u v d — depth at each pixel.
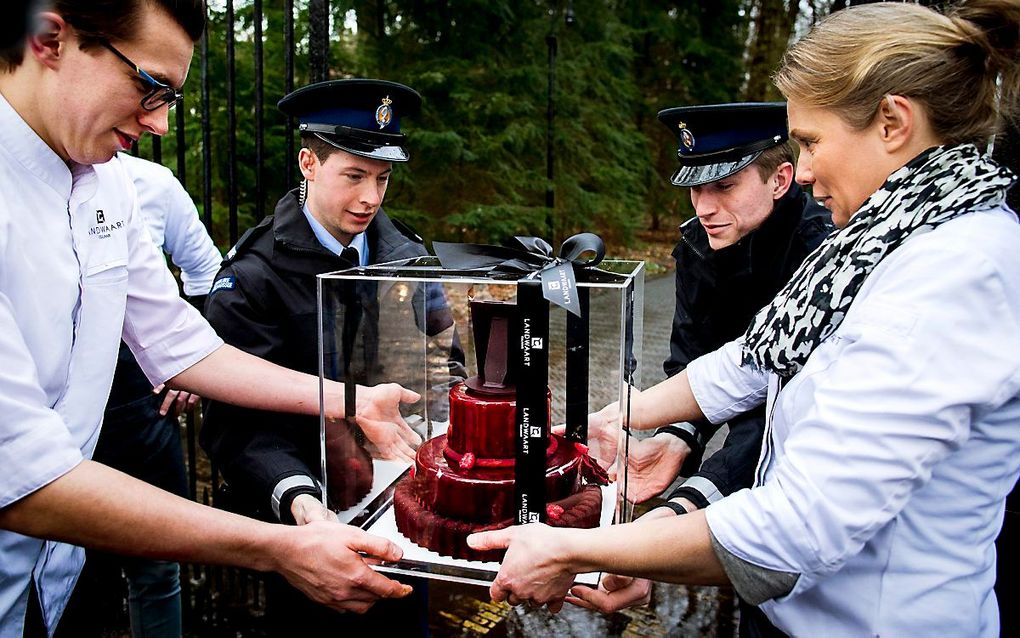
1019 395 0.92
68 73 1.05
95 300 1.30
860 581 0.98
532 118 7.00
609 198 8.02
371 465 1.33
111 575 2.54
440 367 1.31
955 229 0.88
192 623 2.52
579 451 1.20
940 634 0.97
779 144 1.68
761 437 1.53
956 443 0.88
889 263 0.93
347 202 1.61
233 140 2.27
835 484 0.88
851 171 1.00
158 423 2.16
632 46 10.11
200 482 3.28
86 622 2.46
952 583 0.97
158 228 2.25
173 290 1.55
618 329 1.13
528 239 1.26
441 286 1.21
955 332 0.85
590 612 2.64
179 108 2.34
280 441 1.52
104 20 1.02
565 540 1.03
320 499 1.37
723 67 11.41
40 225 1.18
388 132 1.66
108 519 1.06
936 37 0.91
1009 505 1.50
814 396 0.95
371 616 1.70
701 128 1.71
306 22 5.22
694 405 1.56
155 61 1.07
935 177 0.92
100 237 1.32
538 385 1.06
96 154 1.14
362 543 1.12
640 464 1.59
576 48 7.79
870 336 0.89
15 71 1.10
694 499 1.42
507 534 1.06
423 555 1.14
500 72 6.75
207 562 1.15
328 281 1.22
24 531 1.05
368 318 1.26
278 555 1.17
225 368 1.50
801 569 0.93
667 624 2.58
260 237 1.61
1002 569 1.52
